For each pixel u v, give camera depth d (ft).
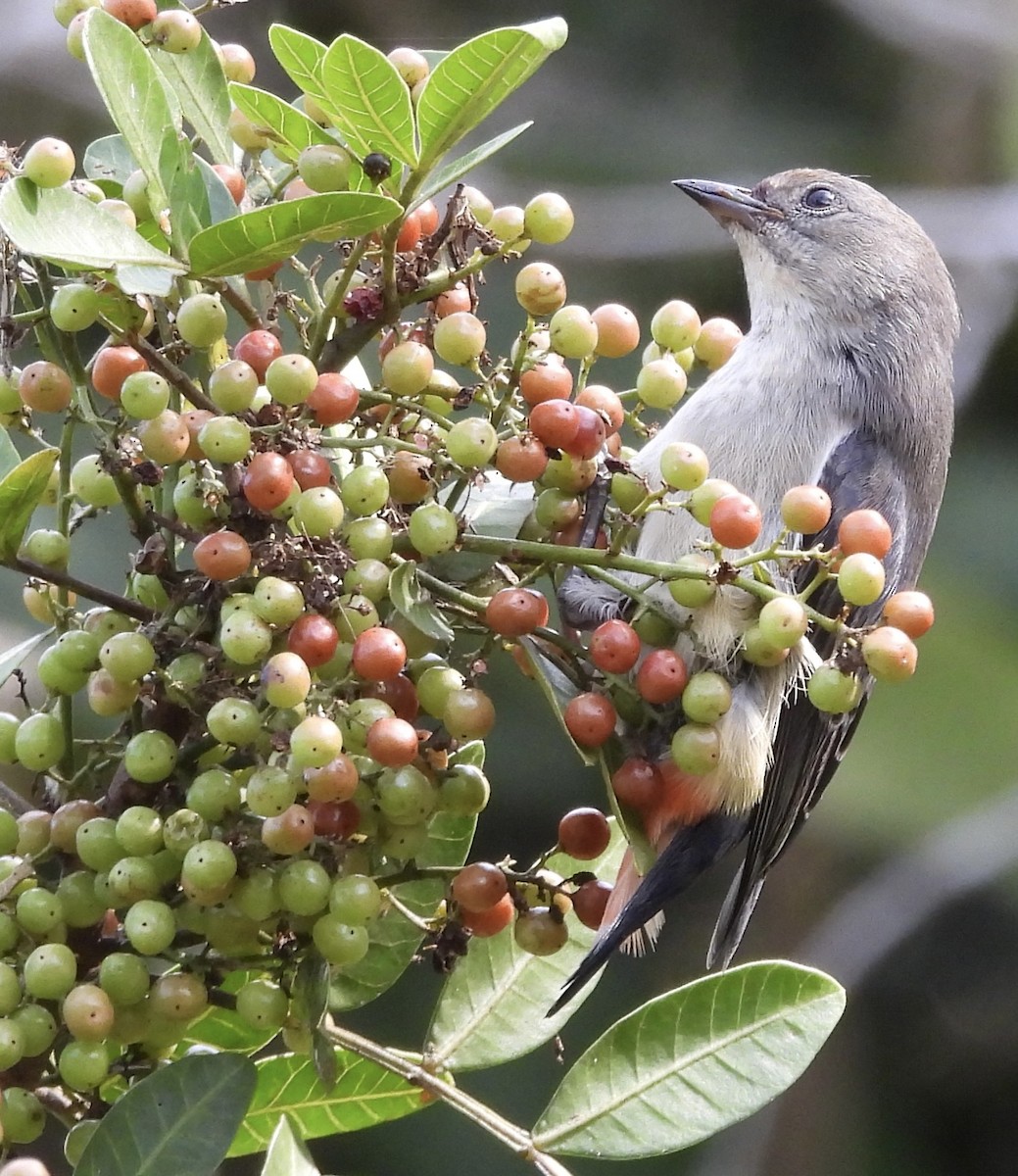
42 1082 7.04
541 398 7.07
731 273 13.73
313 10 14.14
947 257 14.10
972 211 14.26
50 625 7.14
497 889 7.04
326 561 7.00
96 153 7.13
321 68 7.00
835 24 15.10
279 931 7.02
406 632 7.04
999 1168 13.17
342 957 7.00
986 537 13.01
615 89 14.83
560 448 7.07
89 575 9.86
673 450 7.06
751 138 14.66
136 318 7.03
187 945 7.04
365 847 7.04
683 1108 7.05
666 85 14.94
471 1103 7.05
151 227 7.06
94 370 7.04
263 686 6.98
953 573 12.79
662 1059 7.06
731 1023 7.06
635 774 7.09
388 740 7.00
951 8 15.01
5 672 7.06
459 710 7.02
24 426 7.07
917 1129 13.29
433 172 7.05
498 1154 11.45
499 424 7.07
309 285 7.07
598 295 13.66
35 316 7.03
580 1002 7.11
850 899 12.39
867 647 7.04
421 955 7.10
